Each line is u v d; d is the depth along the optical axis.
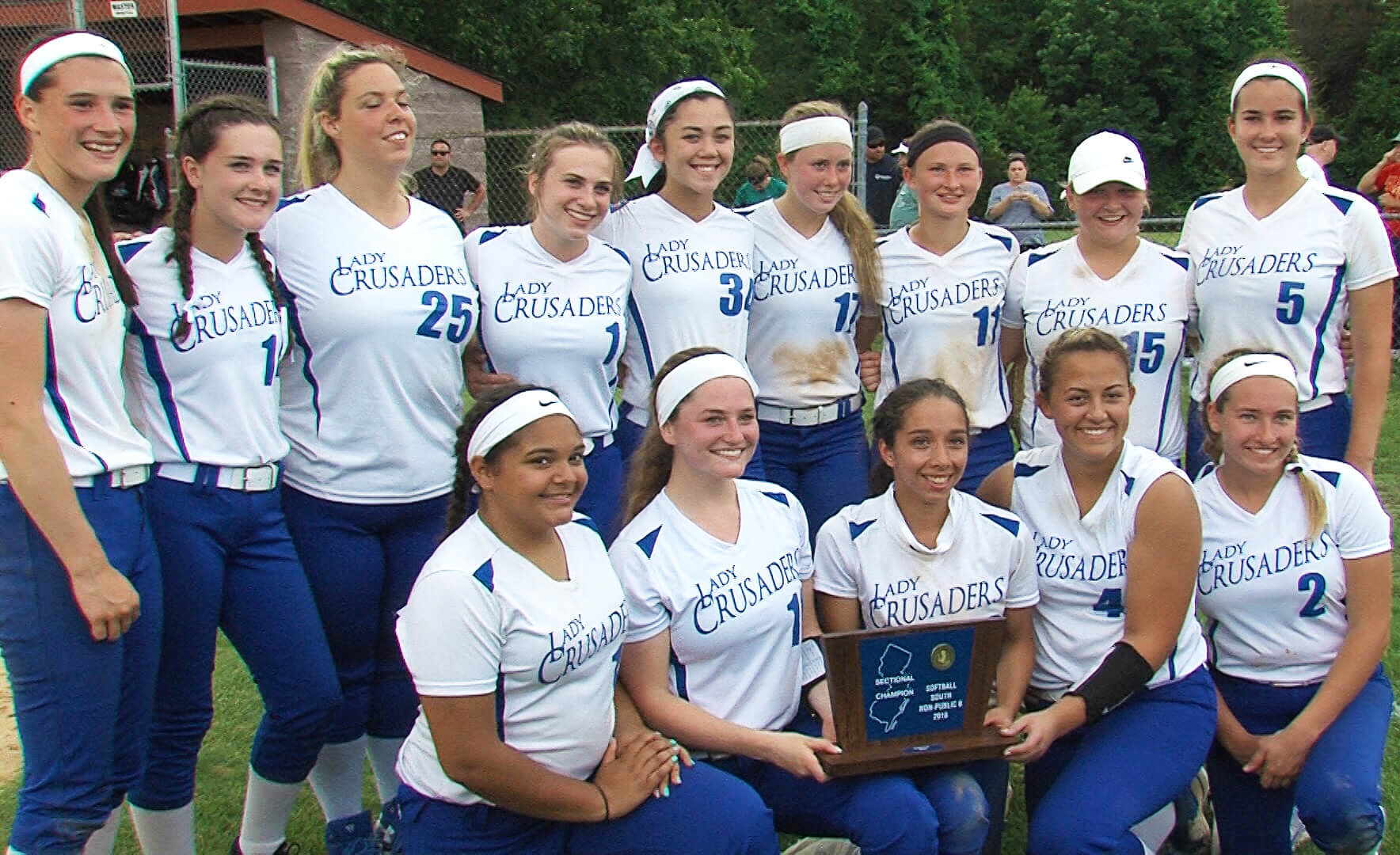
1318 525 3.28
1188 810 3.62
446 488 3.70
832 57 34.97
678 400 3.12
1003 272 4.42
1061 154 37.47
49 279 2.81
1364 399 4.05
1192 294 4.22
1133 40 37.94
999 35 41.00
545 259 3.92
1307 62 36.78
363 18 20.53
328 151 3.62
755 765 3.19
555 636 2.80
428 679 2.72
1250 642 3.39
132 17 11.40
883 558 3.36
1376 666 3.47
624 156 16.12
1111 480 3.29
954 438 3.24
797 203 4.40
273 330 3.34
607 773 2.94
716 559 3.13
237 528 3.28
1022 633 3.42
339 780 3.68
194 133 3.16
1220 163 37.09
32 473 2.73
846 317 4.43
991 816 3.23
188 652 3.26
